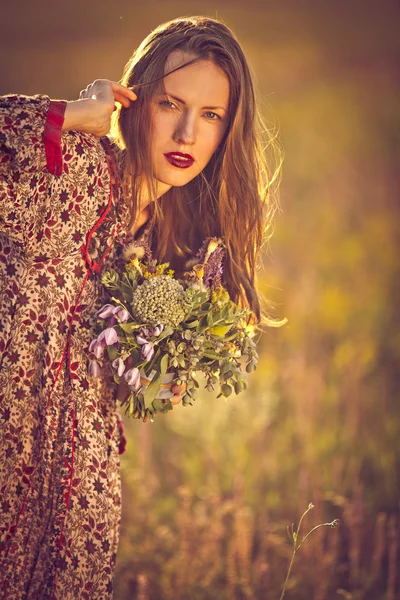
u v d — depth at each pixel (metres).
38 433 2.78
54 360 2.75
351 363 6.39
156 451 5.55
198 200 3.30
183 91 2.86
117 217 2.88
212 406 5.93
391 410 6.00
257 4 19.39
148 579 4.14
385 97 15.73
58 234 2.73
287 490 5.04
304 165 12.52
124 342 2.76
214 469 5.10
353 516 4.50
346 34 19.47
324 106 15.42
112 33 18.69
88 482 2.78
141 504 4.80
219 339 2.85
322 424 5.79
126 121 2.94
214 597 4.04
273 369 6.73
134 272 2.83
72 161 2.70
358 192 11.40
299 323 7.68
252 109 3.03
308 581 4.16
